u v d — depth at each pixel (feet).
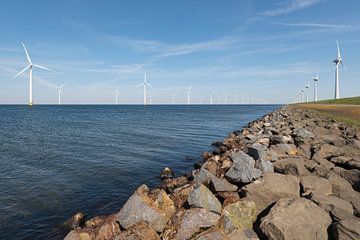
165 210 28.68
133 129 147.43
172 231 24.56
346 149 52.06
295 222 22.84
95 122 198.70
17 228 34.01
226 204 29.22
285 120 129.18
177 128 156.25
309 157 50.11
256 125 114.93
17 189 47.34
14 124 178.50
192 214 25.02
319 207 25.23
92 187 48.52
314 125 97.55
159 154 78.43
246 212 26.66
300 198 26.61
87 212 38.29
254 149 46.78
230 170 36.63
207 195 27.86
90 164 65.31
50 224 35.01
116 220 27.22
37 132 132.05
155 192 32.30
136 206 26.94
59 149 85.51
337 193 31.12
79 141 102.53
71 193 45.47
